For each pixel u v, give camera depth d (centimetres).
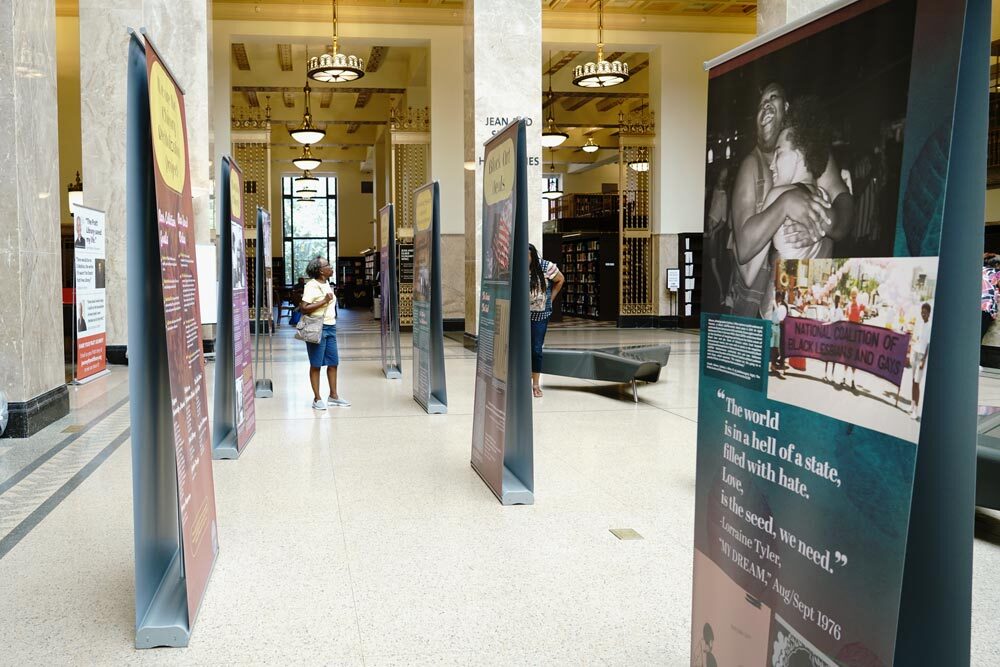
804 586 192
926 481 165
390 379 979
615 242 2202
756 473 211
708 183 231
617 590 324
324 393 862
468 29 1230
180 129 323
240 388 580
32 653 268
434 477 504
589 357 822
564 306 2497
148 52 263
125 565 351
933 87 153
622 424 682
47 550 370
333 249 3500
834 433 181
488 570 346
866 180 170
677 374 1012
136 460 274
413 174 1888
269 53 2027
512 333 451
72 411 732
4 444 593
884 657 165
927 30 154
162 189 279
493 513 429
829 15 180
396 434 640
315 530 400
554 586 328
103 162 1116
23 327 616
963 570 160
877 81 166
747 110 212
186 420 301
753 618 213
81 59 1105
